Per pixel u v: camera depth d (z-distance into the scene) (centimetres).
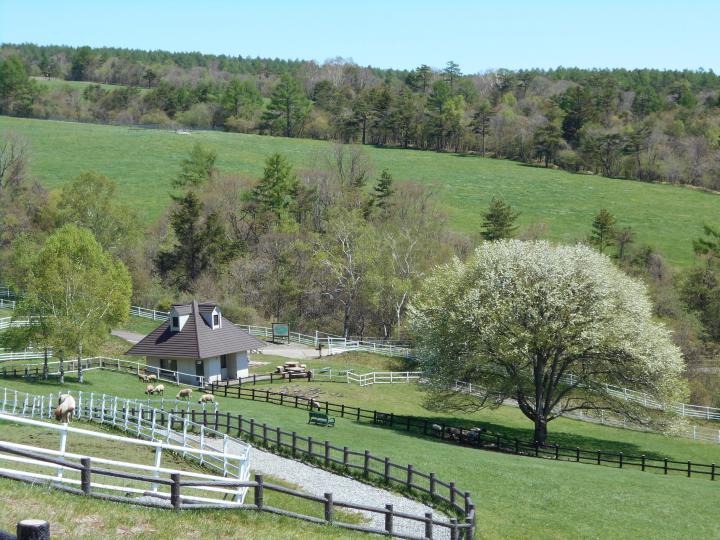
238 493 2289
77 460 2895
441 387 5603
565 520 3144
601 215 11100
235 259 10994
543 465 4172
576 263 5403
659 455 5350
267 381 6450
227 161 15825
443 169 16550
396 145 19488
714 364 8375
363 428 4881
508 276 5347
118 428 3869
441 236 10725
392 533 2362
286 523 2191
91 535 1634
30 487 1794
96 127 19125
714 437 6044
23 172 12625
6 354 6725
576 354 5278
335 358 7638
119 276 6384
